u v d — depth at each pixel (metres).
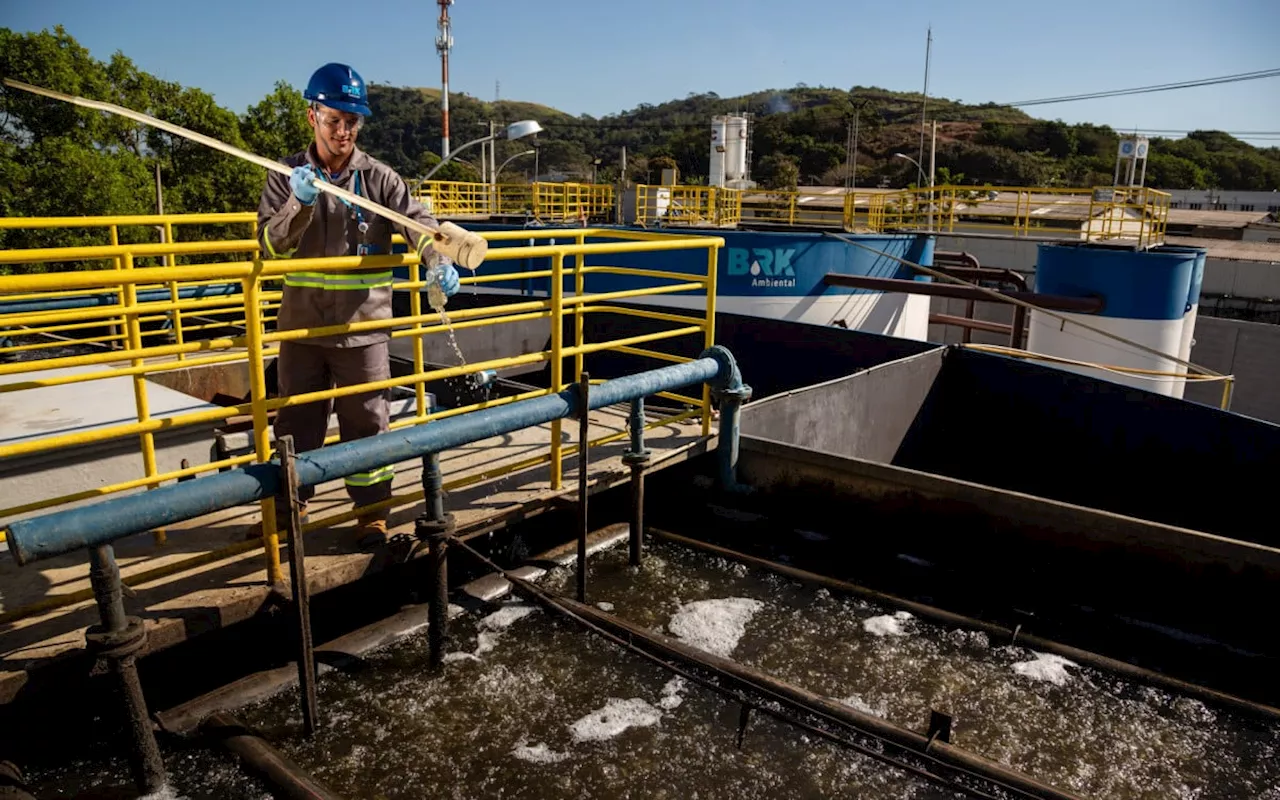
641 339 5.20
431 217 4.01
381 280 4.00
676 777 3.35
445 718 3.68
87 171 29.05
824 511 5.62
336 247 3.79
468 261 3.26
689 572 5.12
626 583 4.96
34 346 6.23
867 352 8.34
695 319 5.74
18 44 31.19
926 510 5.21
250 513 4.44
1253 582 4.23
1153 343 12.13
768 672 4.09
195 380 7.20
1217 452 6.54
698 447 5.75
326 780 3.29
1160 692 3.98
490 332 10.40
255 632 4.01
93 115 33.06
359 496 4.05
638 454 5.06
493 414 4.05
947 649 4.33
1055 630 4.56
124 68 36.75
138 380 4.11
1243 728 3.74
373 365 4.04
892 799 3.26
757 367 9.05
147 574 3.50
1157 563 4.48
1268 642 4.23
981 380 8.03
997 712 3.81
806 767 3.43
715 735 3.61
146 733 3.12
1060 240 19.25
